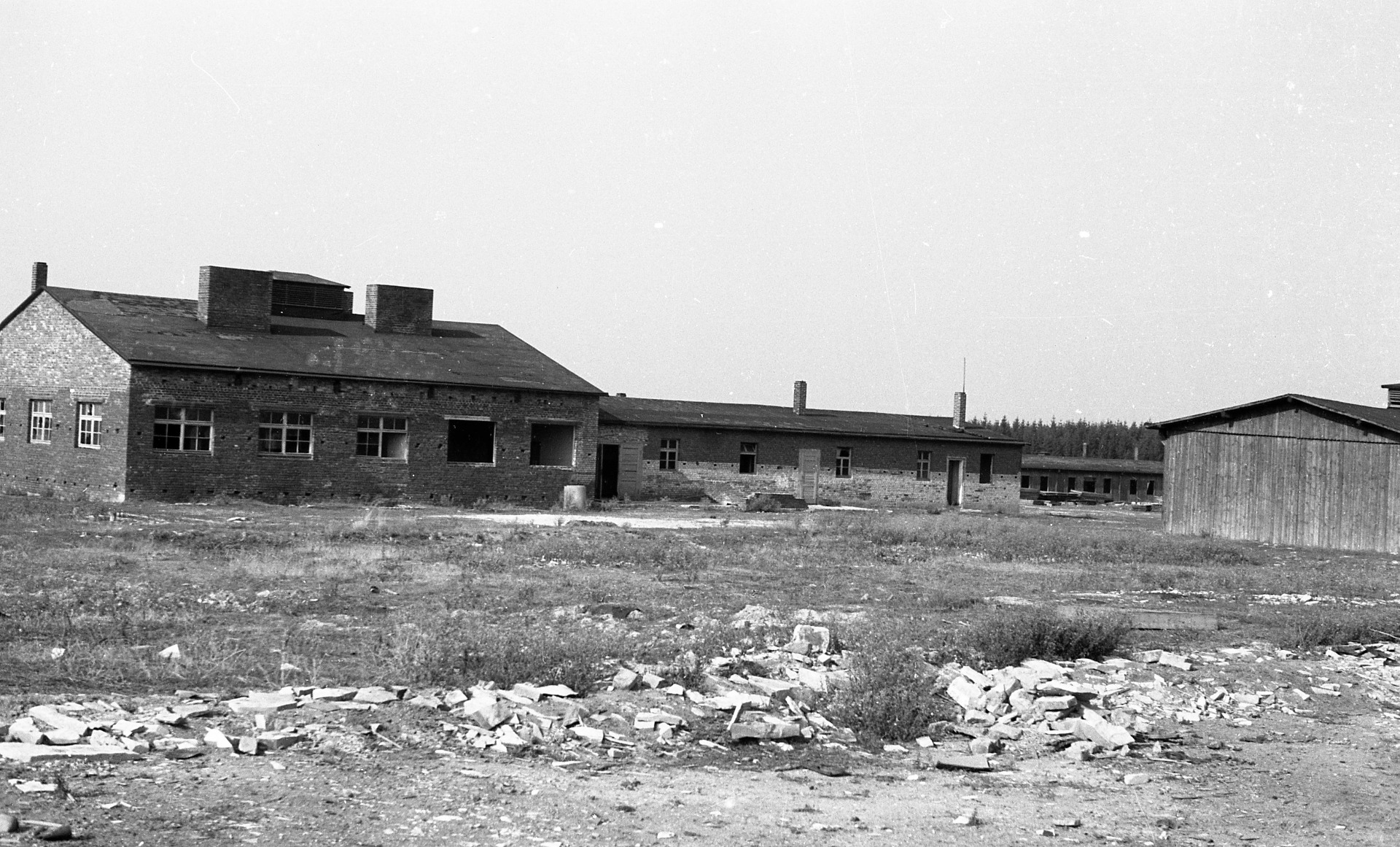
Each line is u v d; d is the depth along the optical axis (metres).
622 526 34.59
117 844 6.94
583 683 11.79
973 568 26.39
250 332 42.25
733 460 54.88
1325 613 20.69
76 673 11.44
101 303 40.66
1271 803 9.84
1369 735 12.59
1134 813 9.33
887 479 58.69
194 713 9.91
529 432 45.03
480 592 18.92
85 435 38.81
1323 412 39.53
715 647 14.05
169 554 22.45
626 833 7.96
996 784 10.05
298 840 7.30
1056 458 87.81
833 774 10.02
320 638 14.05
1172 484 43.38
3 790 7.68
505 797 8.55
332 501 40.84
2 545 22.59
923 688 12.45
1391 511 37.81
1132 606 21.03
